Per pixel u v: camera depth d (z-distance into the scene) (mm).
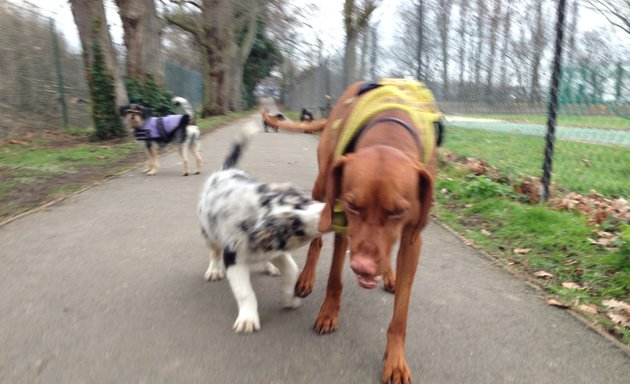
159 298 1157
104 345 948
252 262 1035
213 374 868
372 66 4168
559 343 1011
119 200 2090
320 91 7145
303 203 961
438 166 2826
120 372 864
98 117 4035
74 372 860
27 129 4316
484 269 1400
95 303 1124
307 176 2729
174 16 8648
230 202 998
